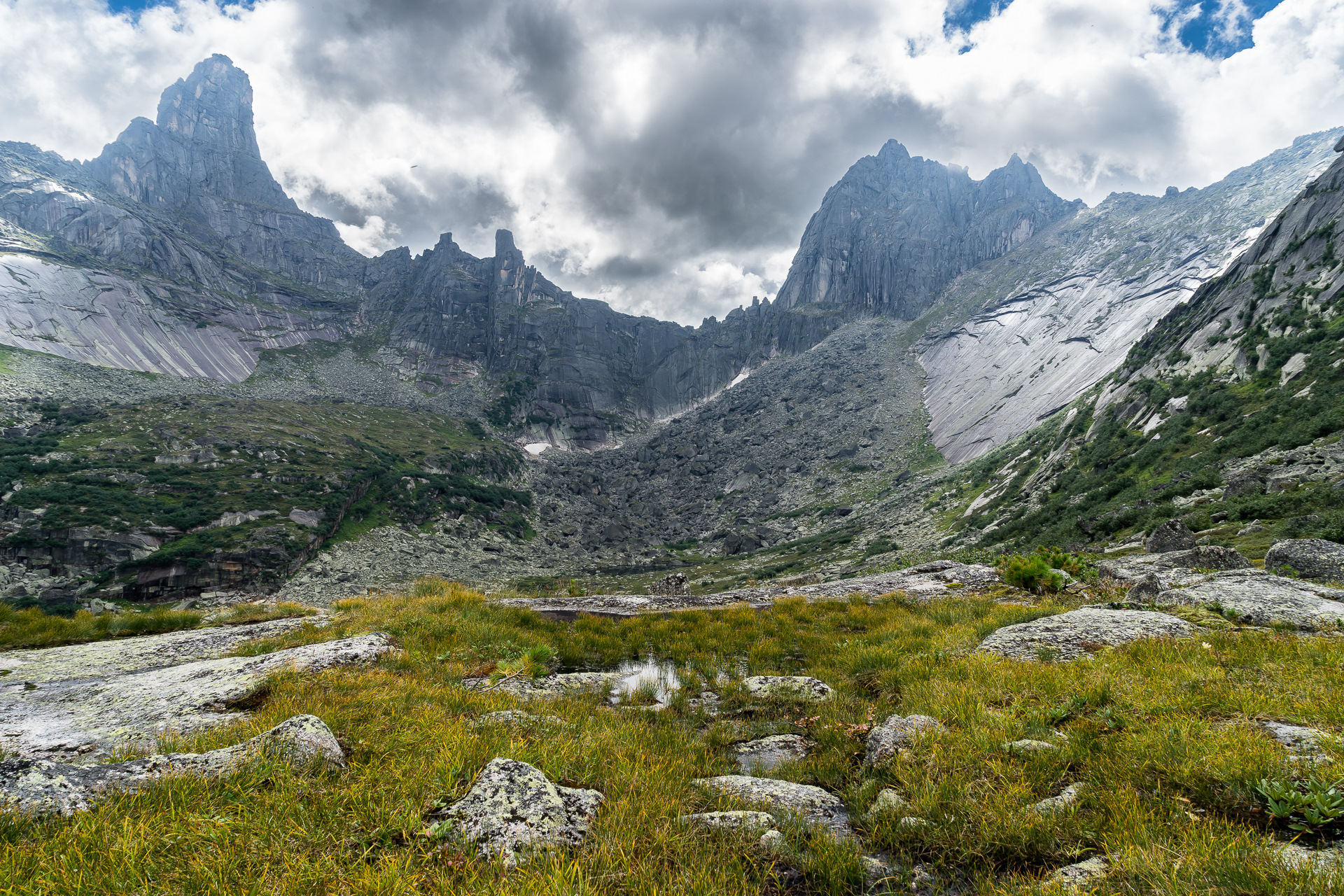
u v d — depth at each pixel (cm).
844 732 912
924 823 550
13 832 435
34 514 12225
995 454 16462
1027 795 567
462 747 645
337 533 15562
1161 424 8550
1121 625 1192
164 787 506
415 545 16625
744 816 586
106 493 13475
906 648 1379
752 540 17688
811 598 2211
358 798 509
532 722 848
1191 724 637
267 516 14388
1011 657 1135
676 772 727
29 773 506
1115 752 616
